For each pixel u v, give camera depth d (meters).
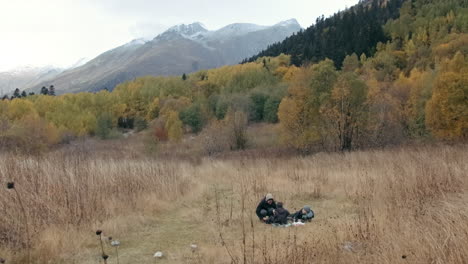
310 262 4.84
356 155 18.66
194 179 14.04
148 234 7.21
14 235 6.08
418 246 4.30
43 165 9.27
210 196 11.27
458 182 8.24
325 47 100.19
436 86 25.98
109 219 7.63
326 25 125.56
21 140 26.56
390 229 5.64
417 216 6.05
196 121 58.81
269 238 6.73
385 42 94.56
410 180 8.84
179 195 10.62
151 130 47.84
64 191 7.94
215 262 5.47
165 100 80.56
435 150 16.12
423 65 65.50
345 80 24.03
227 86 88.19
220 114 65.19
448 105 24.94
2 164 8.72
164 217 8.58
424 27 87.88
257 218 8.48
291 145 26.80
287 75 89.06
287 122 26.20
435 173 8.92
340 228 6.66
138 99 90.94
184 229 7.58
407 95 36.28
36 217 6.70
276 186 12.27
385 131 26.08
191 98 86.94
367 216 7.09
